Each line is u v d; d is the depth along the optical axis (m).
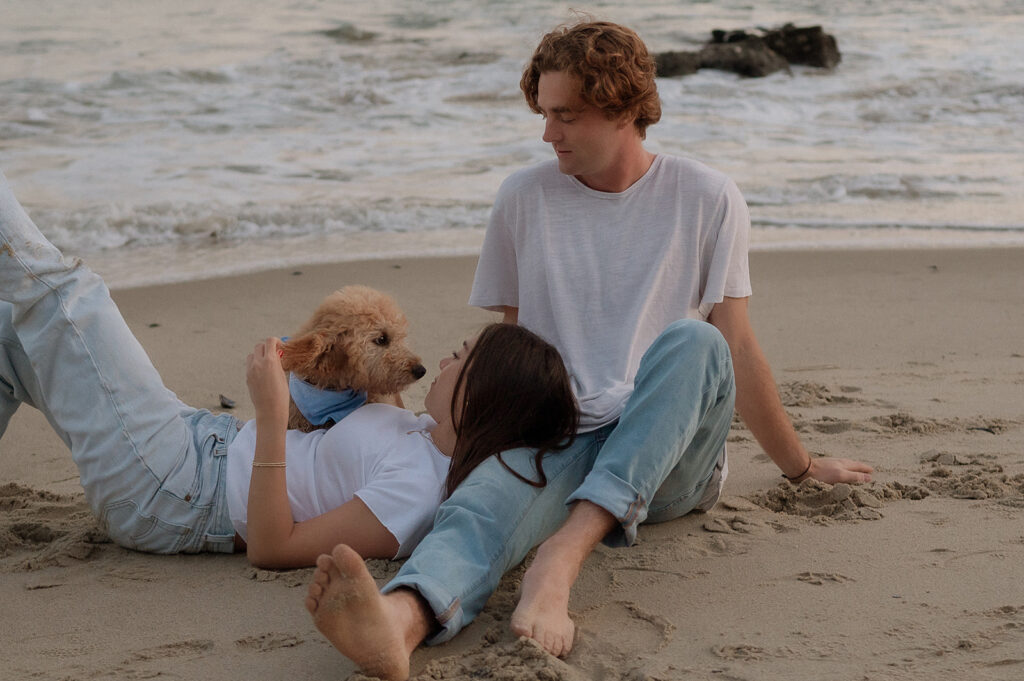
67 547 3.14
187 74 14.17
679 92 14.59
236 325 6.18
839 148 11.41
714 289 3.12
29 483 3.95
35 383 3.13
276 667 2.40
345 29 17.25
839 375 5.06
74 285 2.98
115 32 16.45
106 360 2.99
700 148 11.32
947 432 4.08
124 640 2.56
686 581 2.79
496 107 13.29
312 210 8.85
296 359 3.04
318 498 2.98
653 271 3.12
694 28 18.92
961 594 2.62
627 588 2.76
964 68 15.48
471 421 2.78
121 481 3.02
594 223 3.19
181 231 8.45
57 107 12.38
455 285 7.02
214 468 3.09
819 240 8.15
